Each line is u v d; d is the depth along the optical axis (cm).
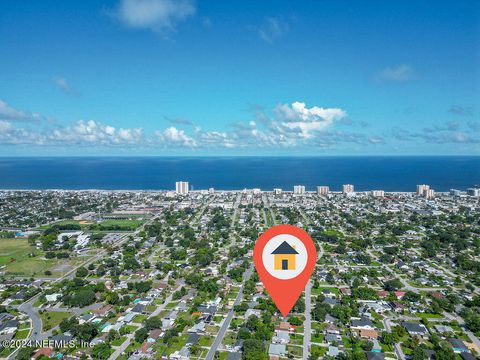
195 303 16200
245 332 13400
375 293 17200
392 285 17938
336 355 12381
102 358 12281
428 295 17388
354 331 13962
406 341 13088
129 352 12750
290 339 13450
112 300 16525
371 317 15162
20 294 17575
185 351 12619
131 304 16575
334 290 18038
